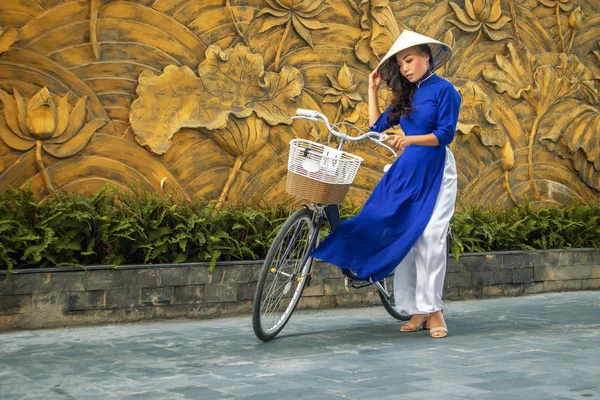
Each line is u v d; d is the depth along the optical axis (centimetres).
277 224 636
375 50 757
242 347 431
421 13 796
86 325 513
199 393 315
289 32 708
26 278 492
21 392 318
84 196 564
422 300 472
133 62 622
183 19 645
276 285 465
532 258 741
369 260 474
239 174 680
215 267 566
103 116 609
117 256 544
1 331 483
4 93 565
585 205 893
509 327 520
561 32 906
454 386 326
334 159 429
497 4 846
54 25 586
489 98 841
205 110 653
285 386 328
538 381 336
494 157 853
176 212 581
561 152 905
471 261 700
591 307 637
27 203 525
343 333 491
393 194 484
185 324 527
